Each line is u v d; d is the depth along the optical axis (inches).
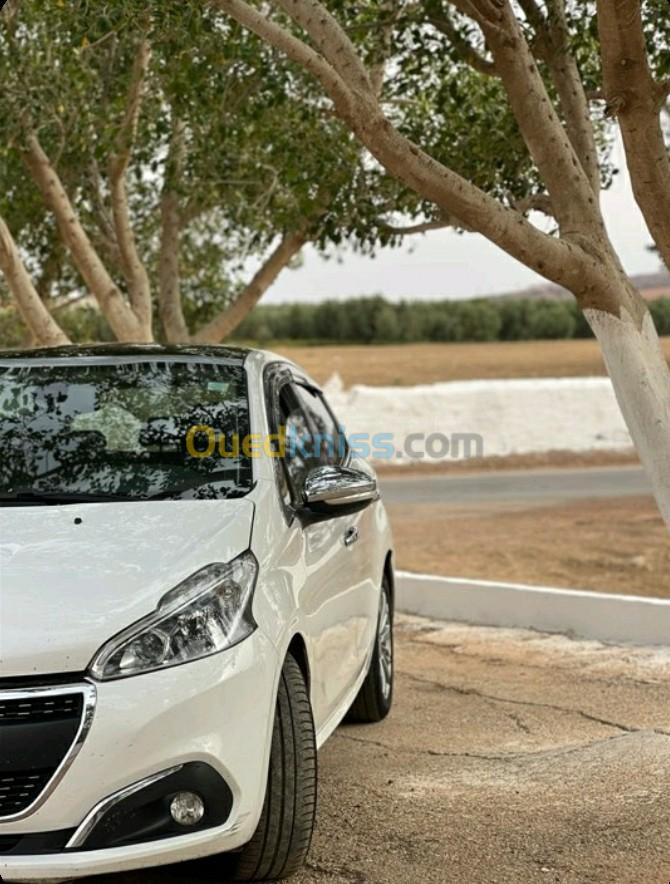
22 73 394.3
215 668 175.2
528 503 926.4
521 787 241.1
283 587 196.5
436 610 442.3
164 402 234.1
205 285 592.7
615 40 244.1
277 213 434.6
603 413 1375.5
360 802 235.5
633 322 258.5
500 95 389.1
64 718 167.8
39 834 167.0
